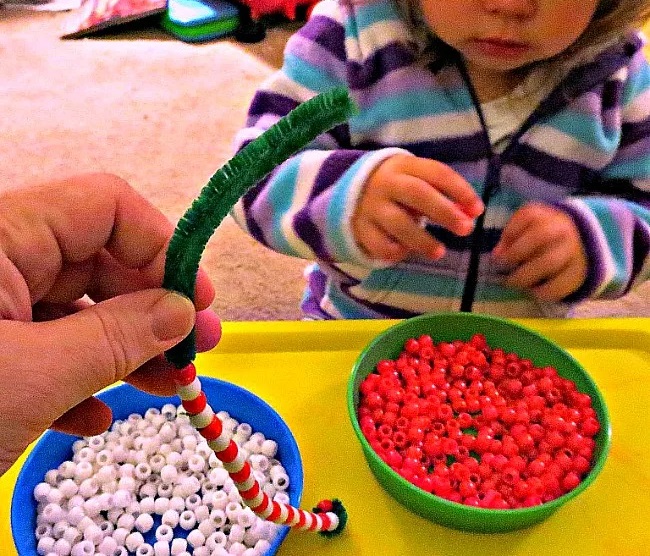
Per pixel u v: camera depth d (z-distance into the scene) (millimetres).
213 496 575
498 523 529
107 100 1590
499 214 798
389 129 790
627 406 649
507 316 850
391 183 641
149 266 502
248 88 1640
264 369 665
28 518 544
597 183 829
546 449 608
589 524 558
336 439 613
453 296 838
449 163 792
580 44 737
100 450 610
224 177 306
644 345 714
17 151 1438
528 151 773
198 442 617
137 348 375
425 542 545
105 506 568
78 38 1807
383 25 769
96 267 515
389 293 846
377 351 667
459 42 689
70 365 369
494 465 593
